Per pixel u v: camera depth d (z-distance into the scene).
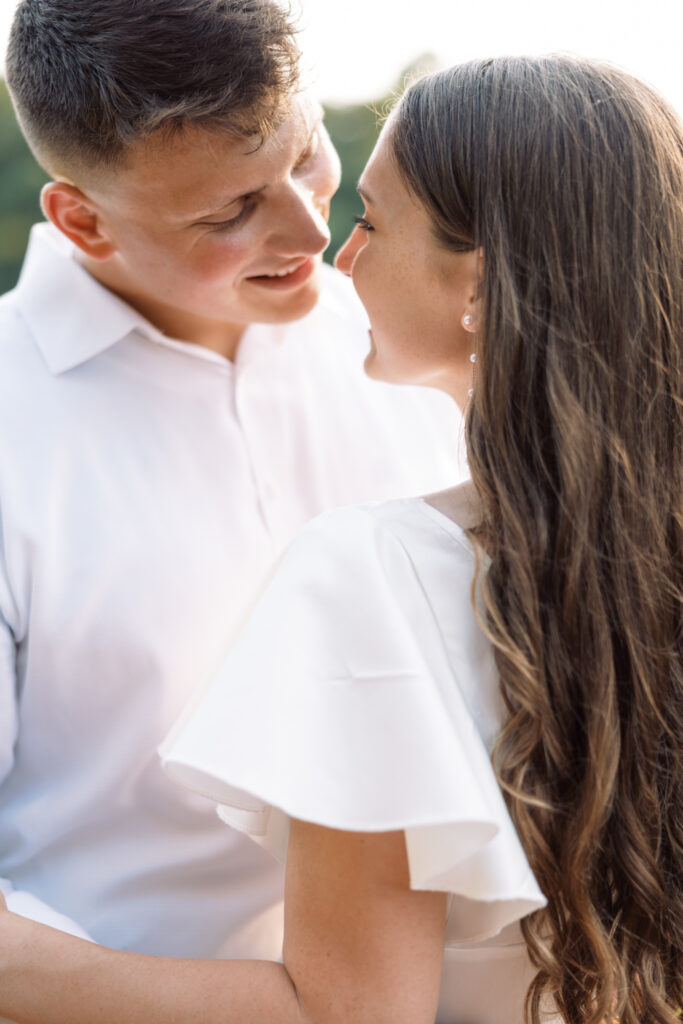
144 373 1.65
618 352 1.09
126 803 1.56
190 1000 1.08
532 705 1.05
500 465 1.10
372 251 1.24
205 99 1.30
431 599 1.09
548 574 1.09
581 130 1.09
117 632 1.55
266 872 1.56
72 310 1.62
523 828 1.06
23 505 1.53
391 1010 1.03
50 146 1.45
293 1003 1.06
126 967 1.12
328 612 1.05
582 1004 1.14
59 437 1.58
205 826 1.55
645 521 1.11
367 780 0.97
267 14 1.33
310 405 1.80
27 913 1.43
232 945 1.56
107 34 1.32
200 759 0.98
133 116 1.33
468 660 1.09
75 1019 1.12
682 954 1.16
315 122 1.49
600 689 1.07
